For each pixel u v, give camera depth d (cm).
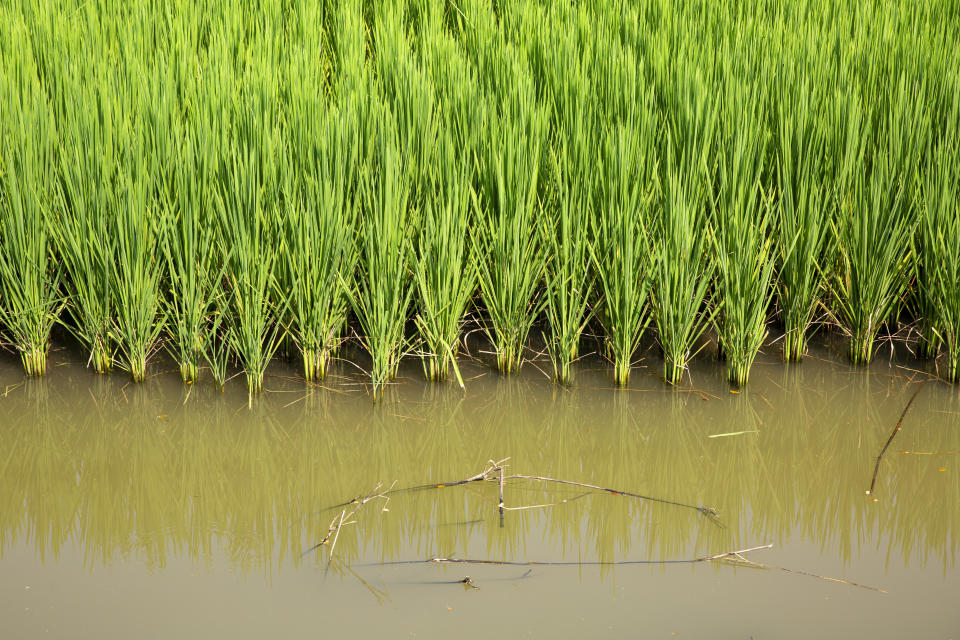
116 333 427
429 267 414
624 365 425
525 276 417
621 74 487
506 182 424
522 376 438
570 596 286
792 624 274
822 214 429
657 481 359
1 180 415
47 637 262
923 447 381
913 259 453
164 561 302
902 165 441
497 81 496
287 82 485
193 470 361
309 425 394
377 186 420
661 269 417
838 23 578
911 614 279
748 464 371
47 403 403
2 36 544
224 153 416
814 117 446
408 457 374
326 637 265
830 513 339
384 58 514
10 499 338
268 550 309
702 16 592
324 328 419
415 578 294
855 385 430
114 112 452
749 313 418
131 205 394
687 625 273
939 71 498
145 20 577
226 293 430
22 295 410
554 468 368
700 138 446
